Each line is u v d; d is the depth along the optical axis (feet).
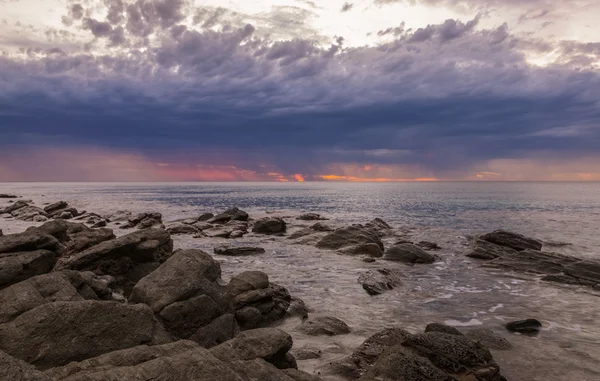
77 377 18.63
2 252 51.44
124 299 44.93
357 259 85.56
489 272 75.10
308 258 86.28
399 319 47.55
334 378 30.42
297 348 37.17
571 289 62.85
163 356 21.33
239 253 89.61
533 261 78.07
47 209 174.09
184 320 34.60
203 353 21.45
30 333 24.63
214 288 38.42
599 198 374.84
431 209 249.96
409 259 83.46
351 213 219.82
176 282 36.68
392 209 250.37
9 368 16.83
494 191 588.91
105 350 25.80
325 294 58.44
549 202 318.04
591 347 39.22
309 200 356.18
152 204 285.64
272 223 129.29
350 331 42.63
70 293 31.71
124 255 52.75
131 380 18.76
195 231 124.16
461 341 30.78
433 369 27.89
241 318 41.93
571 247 106.42
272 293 46.75
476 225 160.45
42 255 42.42
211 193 509.35
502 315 49.70
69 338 25.21
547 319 48.21
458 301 55.77
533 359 36.19
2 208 200.95
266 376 21.79
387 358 28.76
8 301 28.84
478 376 28.22
